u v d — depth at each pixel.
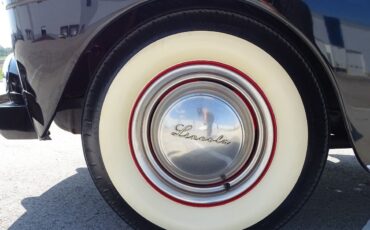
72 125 1.42
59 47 1.07
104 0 1.02
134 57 1.09
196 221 1.14
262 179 1.13
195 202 1.14
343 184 1.69
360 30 1.00
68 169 1.92
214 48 1.08
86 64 1.18
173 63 1.10
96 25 1.04
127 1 1.02
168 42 1.08
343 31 1.00
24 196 1.58
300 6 0.99
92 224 1.34
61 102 1.16
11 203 1.52
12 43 1.19
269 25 1.05
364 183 1.71
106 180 1.14
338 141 1.28
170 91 1.12
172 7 1.06
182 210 1.14
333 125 1.22
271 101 1.10
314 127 1.10
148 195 1.14
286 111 1.10
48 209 1.46
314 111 1.09
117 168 1.13
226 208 1.14
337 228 1.29
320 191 1.62
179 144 1.12
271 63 1.08
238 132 1.12
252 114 1.12
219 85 1.11
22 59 1.15
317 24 1.00
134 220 1.15
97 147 1.13
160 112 1.12
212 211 1.14
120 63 1.09
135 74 1.10
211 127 1.12
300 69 1.07
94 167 1.14
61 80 1.09
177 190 1.14
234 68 1.09
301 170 1.11
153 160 1.14
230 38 1.07
